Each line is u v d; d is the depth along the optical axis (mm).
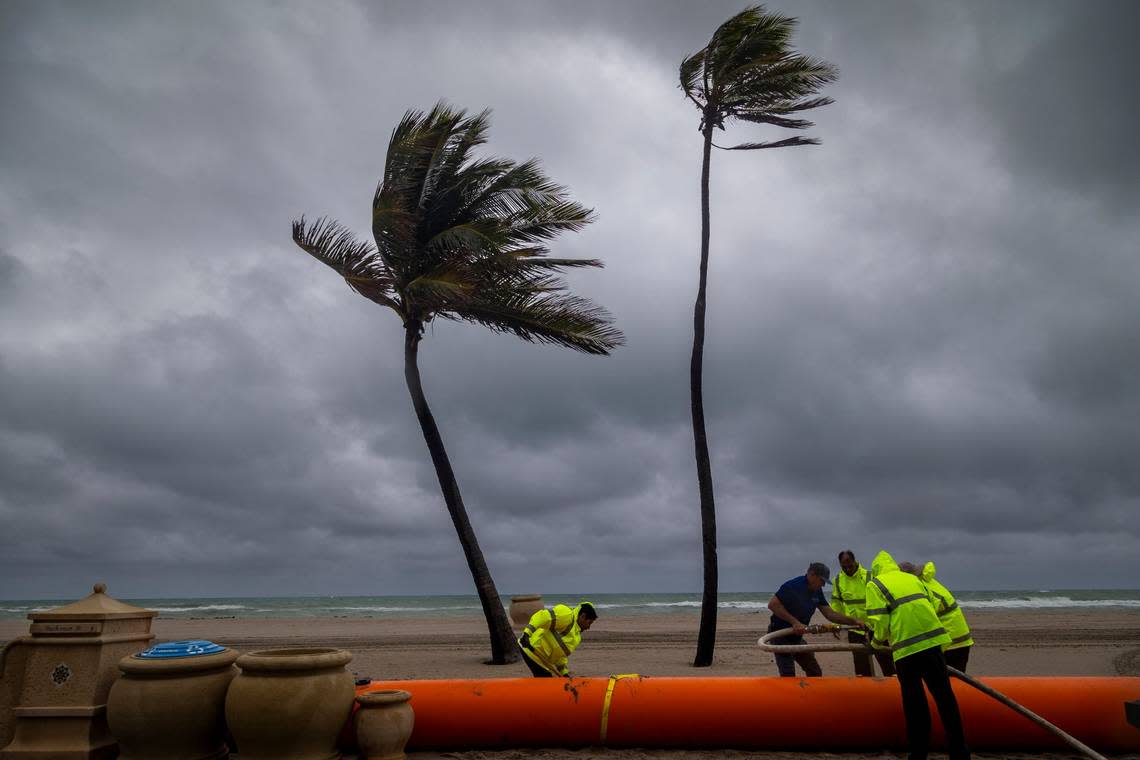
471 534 14555
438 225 15742
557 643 7715
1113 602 66375
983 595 93375
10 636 24016
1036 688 6508
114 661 6113
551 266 15664
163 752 5645
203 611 61938
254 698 5484
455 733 6770
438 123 14672
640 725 6676
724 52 14805
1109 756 6367
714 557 13461
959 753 5645
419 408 15164
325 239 14414
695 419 14445
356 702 6258
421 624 30781
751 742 6648
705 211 15258
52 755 5699
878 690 6609
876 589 6098
